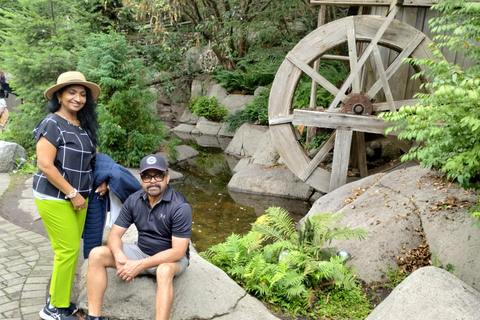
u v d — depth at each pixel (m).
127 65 8.20
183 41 17.59
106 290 2.96
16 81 8.64
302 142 9.77
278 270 3.43
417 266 3.90
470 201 4.16
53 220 2.66
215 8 13.81
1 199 5.70
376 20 6.05
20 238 4.34
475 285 3.38
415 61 3.50
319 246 3.89
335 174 6.31
